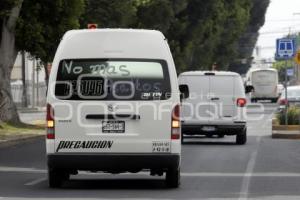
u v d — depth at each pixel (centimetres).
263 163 4916
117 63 3491
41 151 5906
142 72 3491
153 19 12662
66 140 3456
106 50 3497
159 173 3681
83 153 3453
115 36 3516
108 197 3347
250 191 3562
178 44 14925
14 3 7362
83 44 3503
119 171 3556
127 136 3456
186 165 4784
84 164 3453
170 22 13375
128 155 3453
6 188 3669
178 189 3638
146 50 3506
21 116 12494
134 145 3453
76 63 3488
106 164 3459
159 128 3466
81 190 3594
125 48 3503
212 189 3634
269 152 5762
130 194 3450
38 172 4416
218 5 16012
